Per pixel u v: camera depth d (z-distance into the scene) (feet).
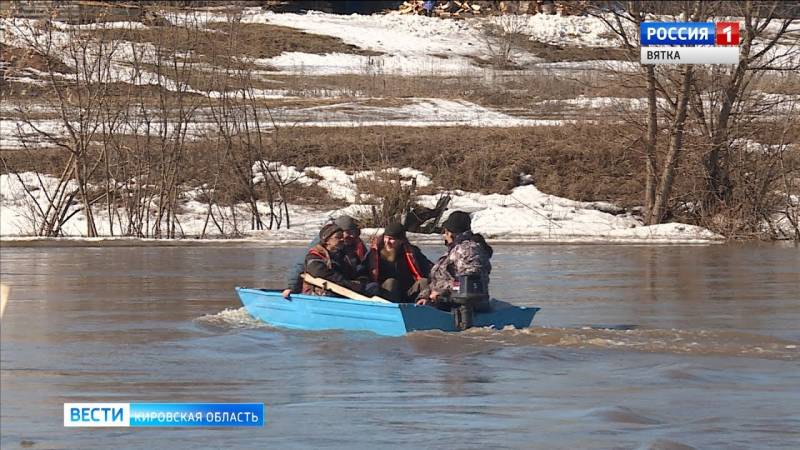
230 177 381.40
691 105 362.12
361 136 429.38
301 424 114.62
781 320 187.93
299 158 413.59
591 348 156.15
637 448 104.53
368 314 165.89
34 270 266.98
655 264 280.10
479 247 165.68
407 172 410.72
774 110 361.92
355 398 126.62
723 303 209.97
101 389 132.16
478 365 145.07
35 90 436.76
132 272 262.06
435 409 120.78
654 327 179.63
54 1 412.16
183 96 382.01
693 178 363.15
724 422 114.32
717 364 146.30
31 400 126.82
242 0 531.50
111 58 360.48
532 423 114.21
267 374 140.56
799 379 136.77
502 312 169.27
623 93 415.23
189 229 359.05
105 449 107.14
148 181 351.87
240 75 360.48
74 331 175.94
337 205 387.96
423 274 175.01
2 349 159.63
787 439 107.65
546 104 519.60
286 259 290.97
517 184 407.44
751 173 358.43
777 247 324.39
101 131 374.63
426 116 492.54
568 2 396.16
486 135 430.61
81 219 365.61
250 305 185.88
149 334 172.35
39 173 390.63
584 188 400.67
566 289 230.89
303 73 583.99
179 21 390.63
